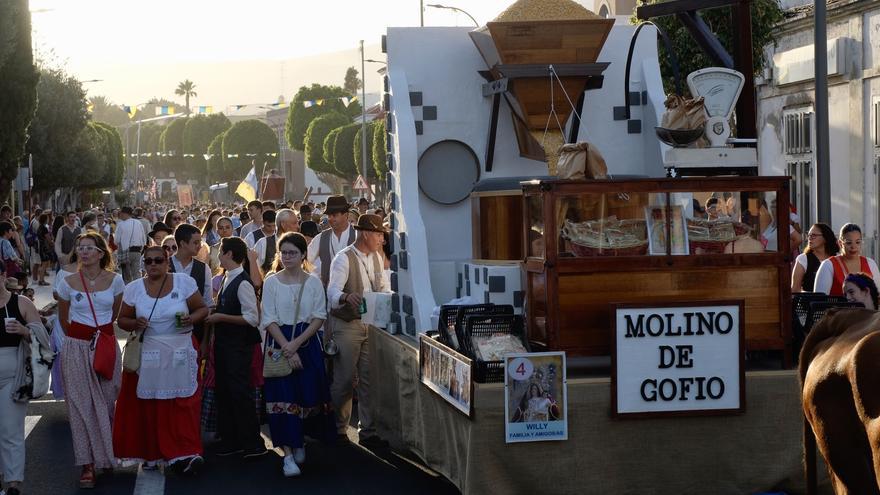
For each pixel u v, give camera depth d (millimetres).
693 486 6688
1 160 33188
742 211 6938
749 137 7898
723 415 6633
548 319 6711
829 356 5258
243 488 8625
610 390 6555
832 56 21125
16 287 9250
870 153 20391
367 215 9945
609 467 6598
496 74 8734
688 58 16953
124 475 9266
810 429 5684
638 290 6777
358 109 99688
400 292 8922
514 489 6539
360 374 10016
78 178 62219
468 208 9102
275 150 125250
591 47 8305
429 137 9000
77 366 8914
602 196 6738
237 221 27797
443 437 7340
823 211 12828
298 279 9086
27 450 10211
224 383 9797
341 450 9906
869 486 5148
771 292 6934
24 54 32969
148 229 35594
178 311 8977
